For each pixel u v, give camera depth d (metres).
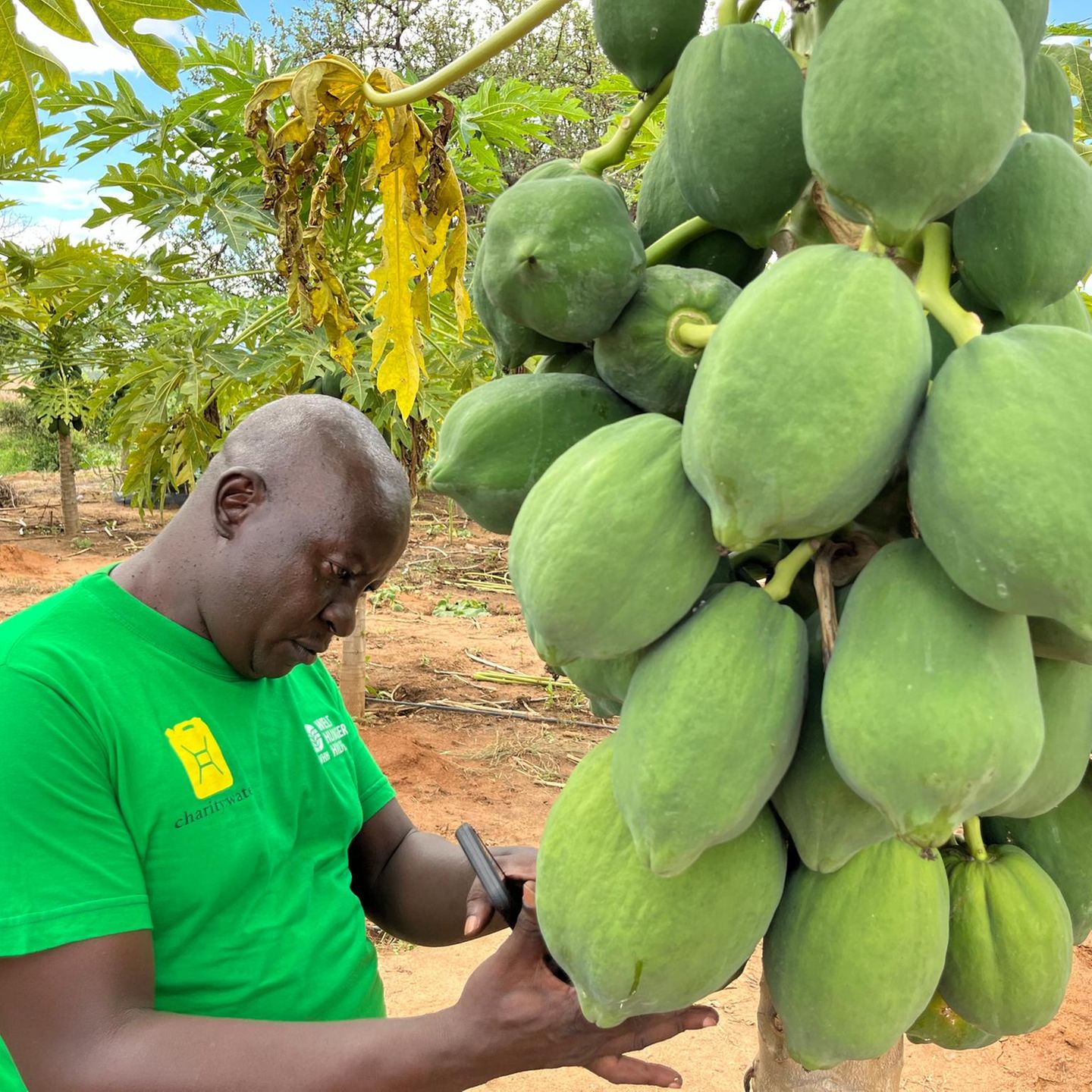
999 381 0.91
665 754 0.99
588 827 1.11
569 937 1.10
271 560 2.04
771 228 1.20
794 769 1.07
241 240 5.61
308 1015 2.07
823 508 0.94
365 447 2.17
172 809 1.93
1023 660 0.97
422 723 8.13
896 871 1.12
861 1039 1.10
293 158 1.84
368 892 2.61
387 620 11.52
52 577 13.75
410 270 2.07
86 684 1.87
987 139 0.94
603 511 1.01
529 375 1.32
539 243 1.15
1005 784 0.92
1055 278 1.03
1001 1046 4.41
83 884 1.71
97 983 1.68
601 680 1.26
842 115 0.95
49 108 5.54
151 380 6.57
